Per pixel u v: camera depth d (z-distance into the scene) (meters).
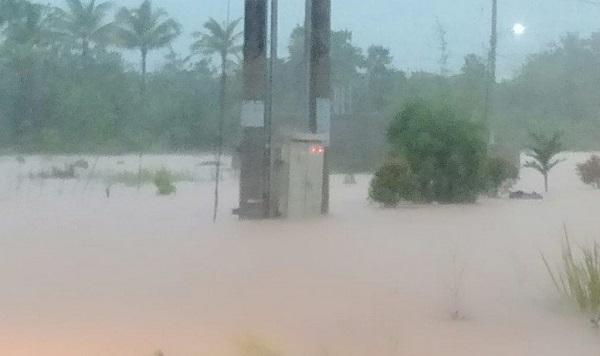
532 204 33.84
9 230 25.44
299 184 29.03
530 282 17.28
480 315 14.66
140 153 54.78
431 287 16.81
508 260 19.81
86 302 15.55
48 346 12.77
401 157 34.44
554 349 12.67
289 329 13.55
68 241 23.06
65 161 51.94
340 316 14.54
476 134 35.00
